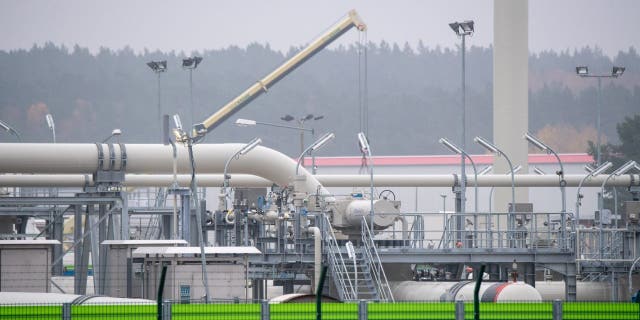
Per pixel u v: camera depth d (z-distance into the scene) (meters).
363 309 96.06
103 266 156.38
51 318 97.12
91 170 168.00
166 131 167.62
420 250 159.75
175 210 170.75
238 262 143.62
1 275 143.12
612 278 166.00
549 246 169.62
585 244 180.50
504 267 177.75
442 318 96.94
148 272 144.62
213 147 175.88
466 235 180.50
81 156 166.50
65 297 121.75
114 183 168.25
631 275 166.75
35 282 144.00
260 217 170.38
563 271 164.25
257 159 177.75
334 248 158.75
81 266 161.50
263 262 160.38
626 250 171.62
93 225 160.12
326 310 95.56
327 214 165.12
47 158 165.62
